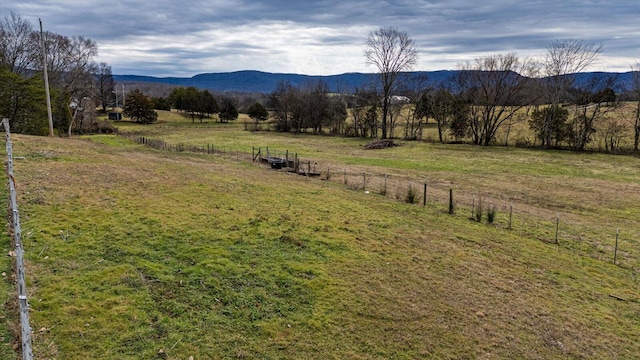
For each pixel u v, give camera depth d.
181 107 109.31
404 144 54.25
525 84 51.75
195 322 7.95
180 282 9.16
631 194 26.50
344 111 75.94
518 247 15.01
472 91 55.09
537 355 8.26
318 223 14.62
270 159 30.84
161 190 16.05
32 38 44.12
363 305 9.33
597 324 9.78
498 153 45.53
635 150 43.81
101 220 11.80
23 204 11.87
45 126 32.16
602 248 16.09
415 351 7.97
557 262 13.91
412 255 12.73
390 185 26.45
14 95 30.19
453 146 51.94
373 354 7.76
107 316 7.60
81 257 9.58
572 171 34.84
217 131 77.25
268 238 12.49
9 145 11.29
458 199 23.38
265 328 8.11
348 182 26.09
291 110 76.44
